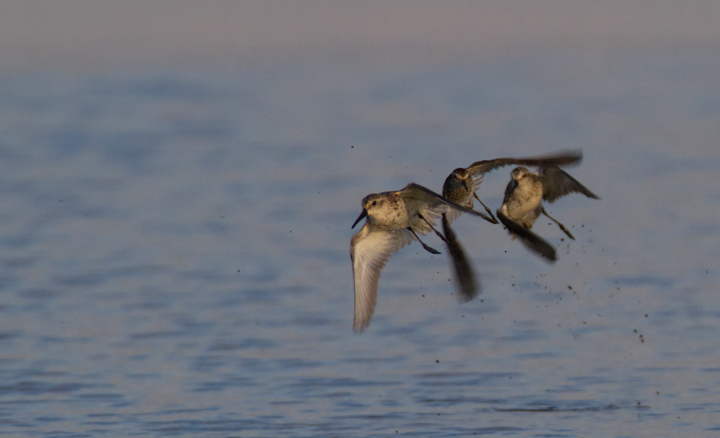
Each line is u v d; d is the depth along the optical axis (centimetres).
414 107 4281
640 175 2784
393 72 5688
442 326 1569
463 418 1139
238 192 2672
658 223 2238
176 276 1906
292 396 1233
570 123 3722
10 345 1474
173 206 2528
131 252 2094
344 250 2103
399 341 1491
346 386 1271
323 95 4725
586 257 1983
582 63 5959
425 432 1091
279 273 1928
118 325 1583
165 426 1123
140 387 1276
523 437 1062
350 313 1650
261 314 1644
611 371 1311
